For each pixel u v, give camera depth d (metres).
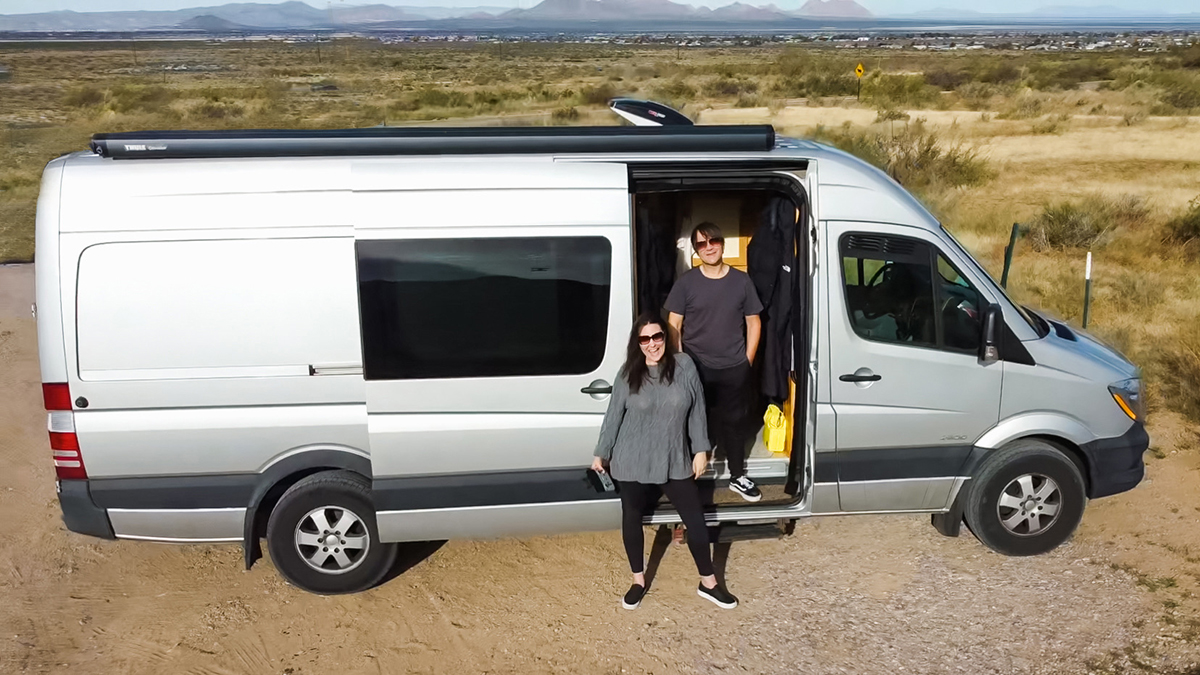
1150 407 7.80
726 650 4.71
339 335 4.78
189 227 4.64
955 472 5.34
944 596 5.12
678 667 4.58
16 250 15.10
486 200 4.79
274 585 5.45
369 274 4.74
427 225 4.75
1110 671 4.44
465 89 48.00
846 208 5.04
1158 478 6.49
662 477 4.76
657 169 4.94
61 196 4.59
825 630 4.85
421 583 5.43
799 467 5.32
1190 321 9.73
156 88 46.22
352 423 4.89
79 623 5.07
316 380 4.81
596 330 4.93
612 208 4.88
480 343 4.86
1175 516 5.93
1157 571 5.29
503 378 4.91
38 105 42.06
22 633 4.97
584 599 5.21
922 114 29.55
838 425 5.17
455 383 4.88
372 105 39.84
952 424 5.25
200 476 4.89
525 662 4.66
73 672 4.63
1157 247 13.01
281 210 4.69
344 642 4.87
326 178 4.71
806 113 31.64
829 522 6.00
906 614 4.97
